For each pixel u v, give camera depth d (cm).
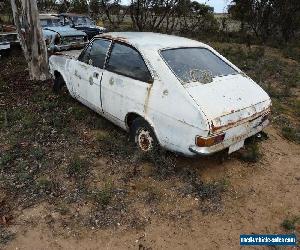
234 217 404
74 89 629
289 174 497
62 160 499
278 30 2177
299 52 1636
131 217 395
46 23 1283
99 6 2167
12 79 878
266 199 439
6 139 555
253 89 480
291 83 992
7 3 1998
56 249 351
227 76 486
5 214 392
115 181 455
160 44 488
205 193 436
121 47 515
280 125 668
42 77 858
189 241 367
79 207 407
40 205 408
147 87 457
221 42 2044
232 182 467
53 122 609
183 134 421
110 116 549
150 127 467
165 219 395
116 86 507
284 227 394
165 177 465
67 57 653
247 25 2559
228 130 418
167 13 2072
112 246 357
